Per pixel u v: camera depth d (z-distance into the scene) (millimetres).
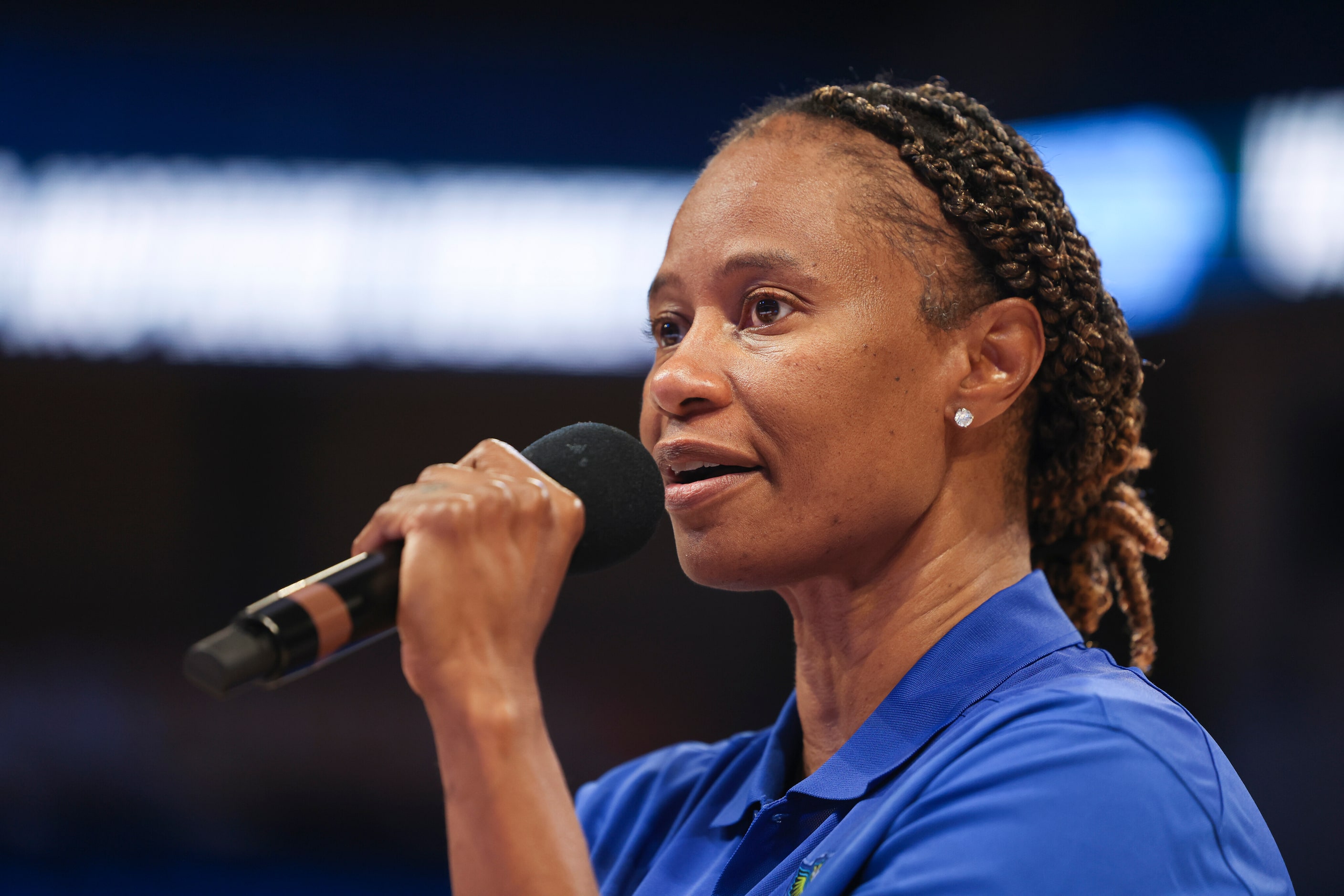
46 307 19766
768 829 3711
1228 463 16938
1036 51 18688
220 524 21500
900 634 3912
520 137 19891
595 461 3482
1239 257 16219
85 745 20922
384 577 2840
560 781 2898
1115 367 4211
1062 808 2953
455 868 2809
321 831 20328
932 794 3176
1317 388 16281
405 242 19578
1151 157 16922
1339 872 15930
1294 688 16578
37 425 21219
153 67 19875
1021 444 4160
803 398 3621
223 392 21094
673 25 20234
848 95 4047
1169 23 17188
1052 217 4059
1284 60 16172
